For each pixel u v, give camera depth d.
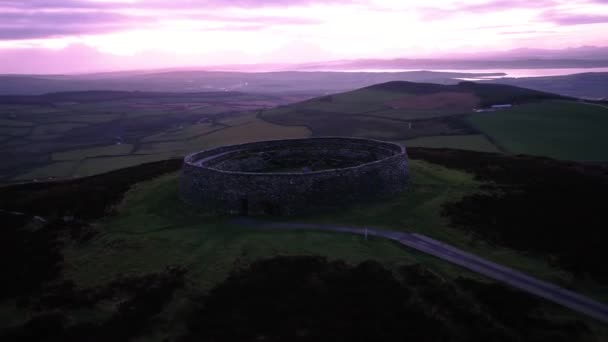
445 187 43.44
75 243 35.16
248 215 38.31
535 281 27.23
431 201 39.59
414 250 30.80
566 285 26.92
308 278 27.14
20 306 27.09
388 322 23.20
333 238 32.47
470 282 26.56
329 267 28.16
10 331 24.41
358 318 23.62
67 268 31.14
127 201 44.41
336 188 38.59
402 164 43.25
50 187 52.84
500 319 23.66
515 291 25.78
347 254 29.84
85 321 24.95
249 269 28.41
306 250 30.48
